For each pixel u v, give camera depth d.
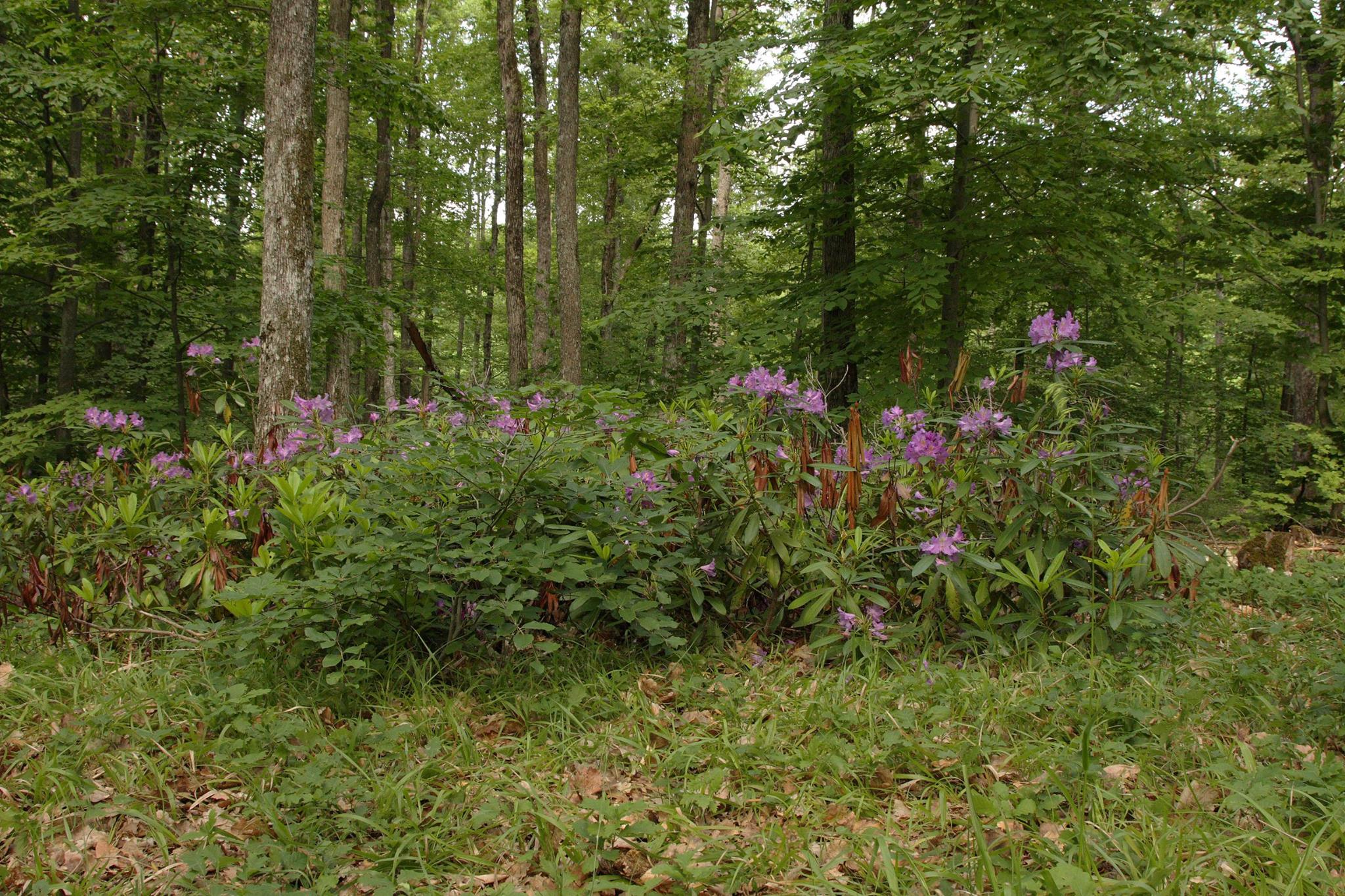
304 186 6.26
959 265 8.12
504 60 14.02
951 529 3.98
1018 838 2.29
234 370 6.58
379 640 3.66
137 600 3.95
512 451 3.80
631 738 3.06
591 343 13.55
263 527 4.10
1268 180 10.12
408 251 20.03
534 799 2.56
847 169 8.59
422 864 2.28
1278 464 11.55
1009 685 3.40
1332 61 10.01
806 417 4.02
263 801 2.51
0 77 8.08
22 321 11.98
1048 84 7.29
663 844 2.34
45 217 7.84
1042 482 3.96
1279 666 3.66
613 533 3.77
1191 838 2.28
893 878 2.04
